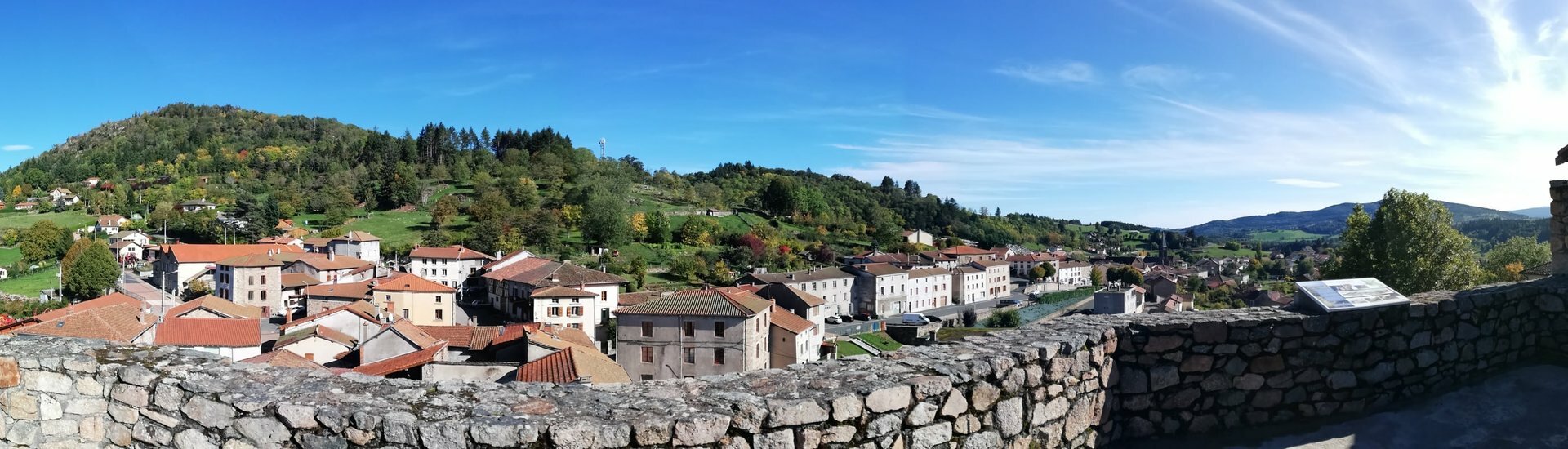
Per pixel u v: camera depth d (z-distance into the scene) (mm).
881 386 5211
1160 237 179625
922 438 5355
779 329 42531
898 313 80188
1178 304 66312
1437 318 7758
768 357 41938
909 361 5848
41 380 5711
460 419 4578
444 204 110438
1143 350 7051
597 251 95125
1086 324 7098
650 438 4504
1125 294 57500
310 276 70312
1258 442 6828
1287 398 7156
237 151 192625
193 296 68500
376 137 167000
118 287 67938
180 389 5254
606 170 149625
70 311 35438
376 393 5070
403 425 4547
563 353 24484
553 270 60906
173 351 5996
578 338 38375
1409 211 26391
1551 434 6609
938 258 101812
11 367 5758
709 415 4637
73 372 5641
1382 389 7441
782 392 5109
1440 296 8086
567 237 102562
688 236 103625
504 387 5258
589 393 5137
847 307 78250
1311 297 7457
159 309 54156
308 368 5695
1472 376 7953
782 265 93312
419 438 4523
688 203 138625
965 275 90812
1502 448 6473
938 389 5445
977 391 5688
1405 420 7125
